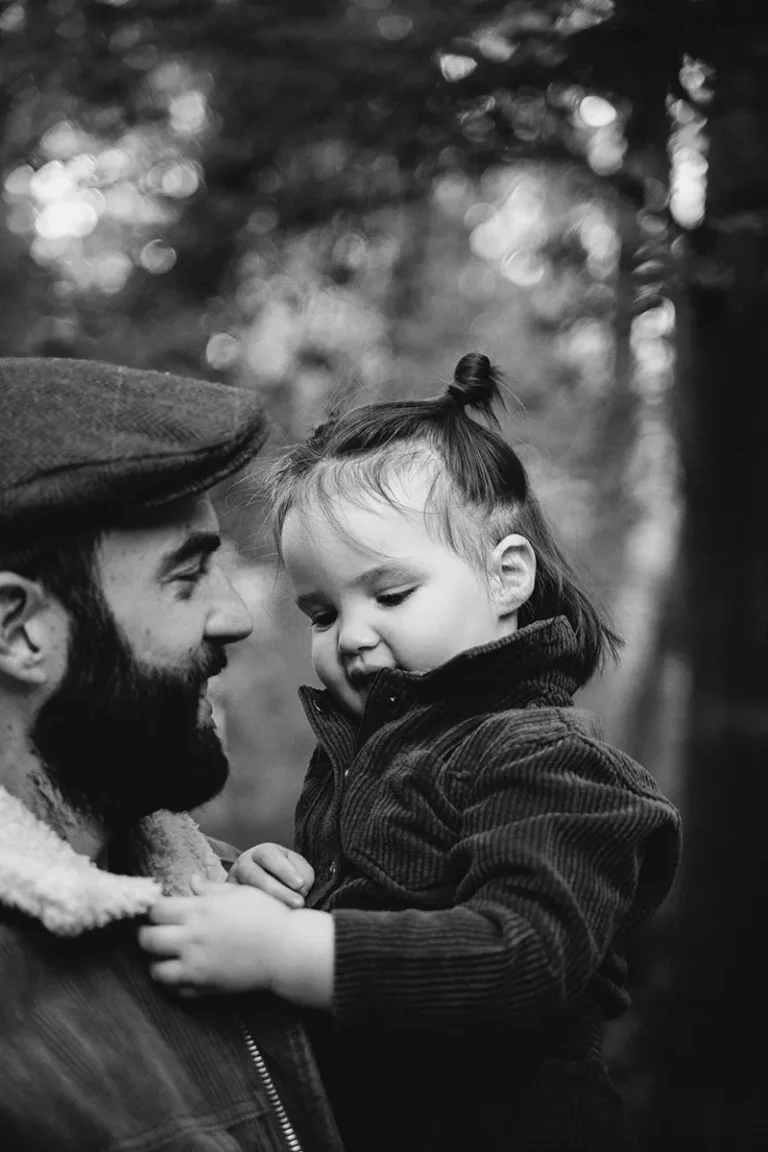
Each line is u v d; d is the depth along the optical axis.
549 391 6.39
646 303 3.87
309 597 2.03
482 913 1.62
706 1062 4.76
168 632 1.57
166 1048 1.49
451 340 6.65
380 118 4.35
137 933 1.58
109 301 4.55
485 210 6.12
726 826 4.96
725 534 4.98
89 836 1.61
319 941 1.57
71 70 4.16
